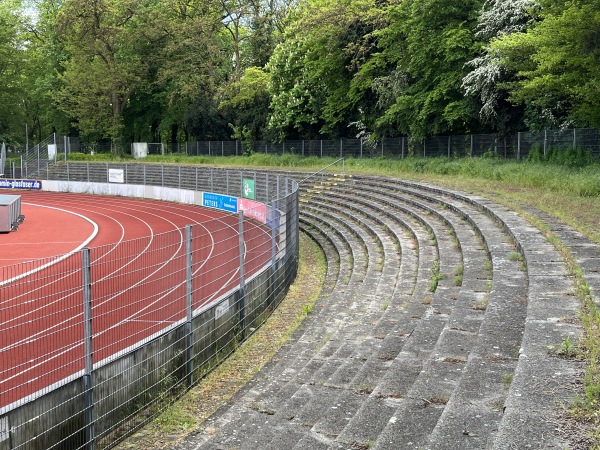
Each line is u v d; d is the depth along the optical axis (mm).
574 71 24719
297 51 50406
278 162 50188
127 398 8961
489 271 11359
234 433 6887
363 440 5559
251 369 10898
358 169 39094
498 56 30281
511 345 6996
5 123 69375
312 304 15070
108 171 51531
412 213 21625
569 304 7777
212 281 12344
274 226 16234
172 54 66500
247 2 63281
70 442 7953
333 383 7906
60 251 24078
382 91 40281
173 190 44094
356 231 22469
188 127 66625
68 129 75875
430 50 36062
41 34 77938
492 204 18453
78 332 10492
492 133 36219
